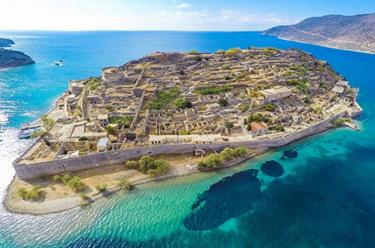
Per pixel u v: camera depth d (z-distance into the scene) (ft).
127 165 296.10
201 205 249.55
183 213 239.09
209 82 503.20
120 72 538.88
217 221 230.89
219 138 337.31
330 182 287.07
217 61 625.00
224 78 523.29
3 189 268.82
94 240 210.38
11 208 241.35
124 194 260.62
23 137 381.60
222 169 304.50
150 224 226.38
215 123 371.76
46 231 218.18
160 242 208.95
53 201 248.32
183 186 275.39
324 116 423.64
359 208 249.14
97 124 359.66
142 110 407.85
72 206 243.60
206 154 321.32
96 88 499.51
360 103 538.47
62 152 305.53
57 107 479.00
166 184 277.23
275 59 647.56
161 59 613.93
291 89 477.36
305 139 376.48
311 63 642.63
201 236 215.10
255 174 298.35
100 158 295.28
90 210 240.12
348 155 340.59
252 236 216.33
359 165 318.45
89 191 261.44
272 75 538.06
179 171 295.07
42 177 279.90
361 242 211.41
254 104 428.15
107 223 226.79
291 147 355.97
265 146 347.15
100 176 283.79
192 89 473.26
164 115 390.63
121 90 472.85
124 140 325.01
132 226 224.12
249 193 267.39
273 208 247.50
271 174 298.97
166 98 443.32
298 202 256.11
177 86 484.33
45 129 360.28
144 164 291.58
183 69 578.25
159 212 239.71
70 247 203.82
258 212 242.17
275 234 218.79
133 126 358.43
